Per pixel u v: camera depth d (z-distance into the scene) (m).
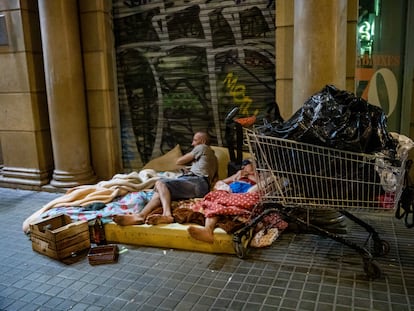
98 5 5.30
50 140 5.88
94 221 3.72
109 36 5.52
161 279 3.04
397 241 3.57
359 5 4.70
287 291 2.81
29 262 3.41
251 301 2.70
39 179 5.70
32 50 5.57
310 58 3.89
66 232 3.44
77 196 4.42
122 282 3.02
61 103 5.36
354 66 4.43
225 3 4.95
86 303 2.75
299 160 3.00
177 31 5.27
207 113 5.33
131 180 4.68
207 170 4.20
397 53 4.79
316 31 3.83
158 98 5.56
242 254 3.28
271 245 3.54
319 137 2.88
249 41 4.93
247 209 3.56
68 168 5.52
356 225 3.97
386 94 4.89
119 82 5.73
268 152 3.08
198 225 3.59
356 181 2.90
